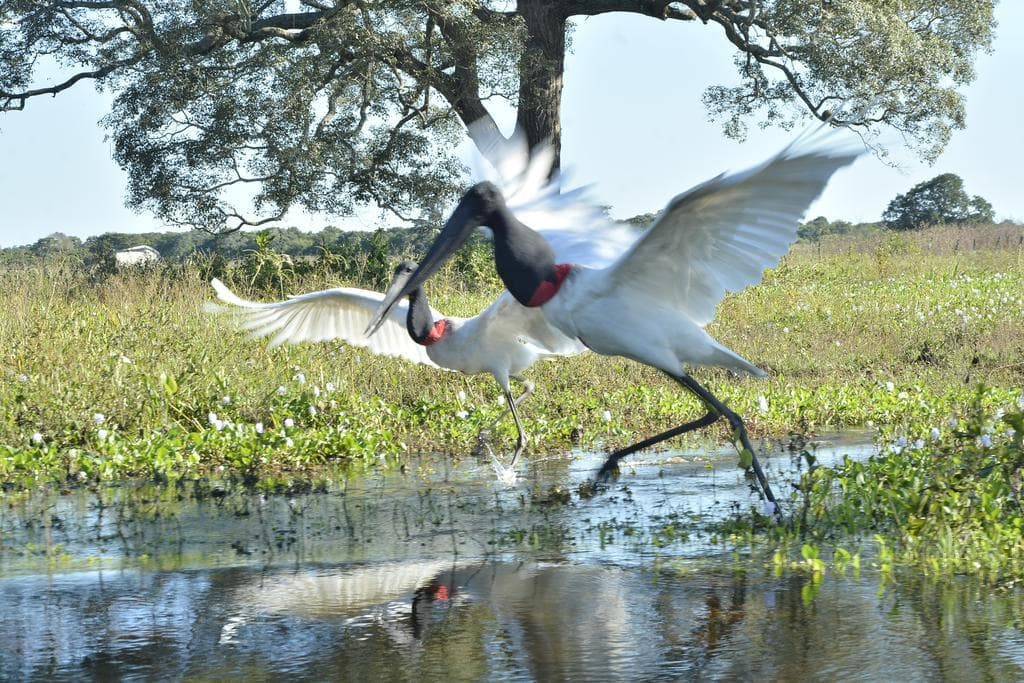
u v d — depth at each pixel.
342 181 33.31
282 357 14.29
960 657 5.25
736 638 5.61
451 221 8.44
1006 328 17.14
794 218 7.02
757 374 8.10
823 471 8.48
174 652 5.62
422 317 10.88
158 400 11.90
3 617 6.19
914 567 6.70
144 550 7.58
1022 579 6.36
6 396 11.59
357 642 5.73
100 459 10.48
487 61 29.97
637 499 8.98
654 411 12.72
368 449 11.15
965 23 36.75
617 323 7.97
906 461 8.54
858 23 32.69
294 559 7.32
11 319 13.91
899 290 24.73
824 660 5.27
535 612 6.14
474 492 9.42
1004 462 7.68
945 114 35.25
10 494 9.43
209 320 14.89
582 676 5.18
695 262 7.54
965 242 38.25
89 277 19.06
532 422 12.34
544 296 8.24
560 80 33.72
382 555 7.39
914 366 15.67
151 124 32.53
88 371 12.41
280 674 5.30
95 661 5.52
